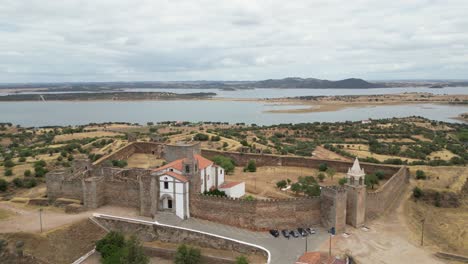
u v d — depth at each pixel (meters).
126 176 111.25
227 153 156.25
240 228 87.69
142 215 92.56
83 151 172.00
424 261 76.38
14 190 119.44
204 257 77.69
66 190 103.06
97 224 89.50
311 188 107.50
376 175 127.19
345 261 73.56
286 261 73.25
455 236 94.44
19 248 74.00
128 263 71.38
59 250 78.25
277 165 150.62
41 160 145.12
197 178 93.31
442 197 117.56
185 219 90.50
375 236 86.81
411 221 98.38
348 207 91.81
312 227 89.44
